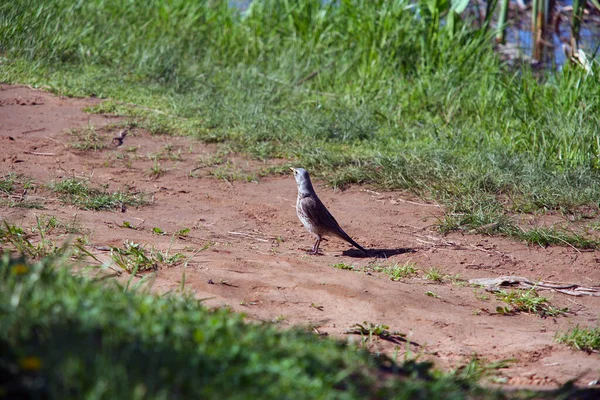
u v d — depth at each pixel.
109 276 7.13
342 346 6.61
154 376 4.85
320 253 10.98
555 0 28.52
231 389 4.88
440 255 11.20
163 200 12.62
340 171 14.53
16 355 4.84
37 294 5.49
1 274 5.84
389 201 13.55
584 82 17.03
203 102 18.00
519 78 20.52
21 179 12.59
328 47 22.66
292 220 12.37
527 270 10.84
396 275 10.00
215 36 23.42
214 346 5.42
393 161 14.84
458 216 12.67
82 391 4.52
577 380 7.20
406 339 7.91
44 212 10.91
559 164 15.16
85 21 21.66
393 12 21.64
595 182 14.15
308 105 18.81
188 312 6.19
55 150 14.40
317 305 8.47
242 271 9.20
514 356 7.75
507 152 15.56
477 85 19.53
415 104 18.95
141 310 5.74
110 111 16.91
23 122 15.66
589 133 15.73
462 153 15.92
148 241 10.09
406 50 21.12
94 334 5.27
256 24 23.52
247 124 16.81
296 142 16.23
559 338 8.27
